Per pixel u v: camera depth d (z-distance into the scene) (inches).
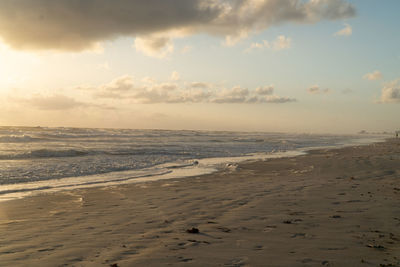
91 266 147.1
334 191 349.7
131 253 164.9
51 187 425.1
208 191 379.2
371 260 151.5
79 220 246.5
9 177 495.5
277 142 2085.4
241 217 244.2
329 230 204.5
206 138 2434.8
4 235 204.2
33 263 152.5
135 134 2674.7
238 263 148.2
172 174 566.3
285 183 426.0
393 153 954.1
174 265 146.3
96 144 1334.9
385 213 248.2
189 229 206.5
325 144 1934.1
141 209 285.9
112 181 483.2
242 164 714.8
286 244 177.0
